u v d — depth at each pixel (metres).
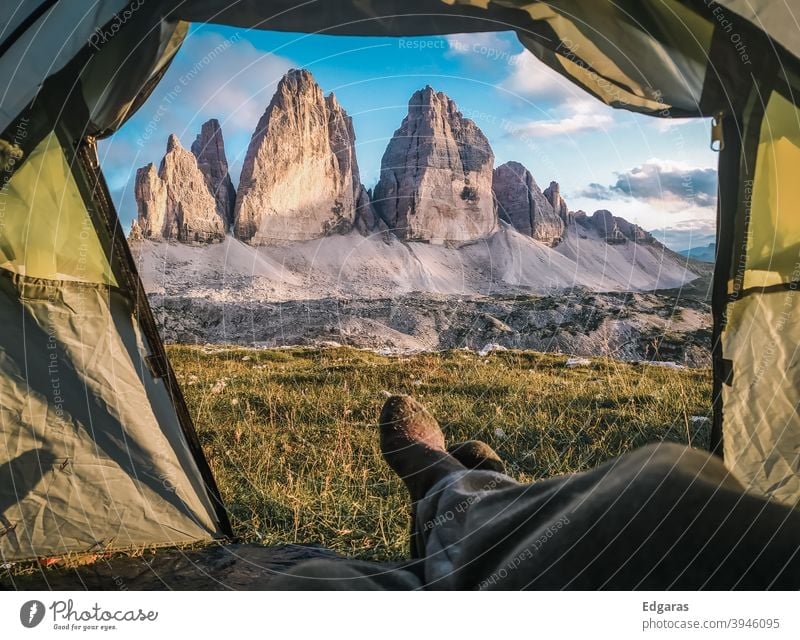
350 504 3.38
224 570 2.66
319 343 19.83
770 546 1.09
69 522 2.73
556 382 7.18
